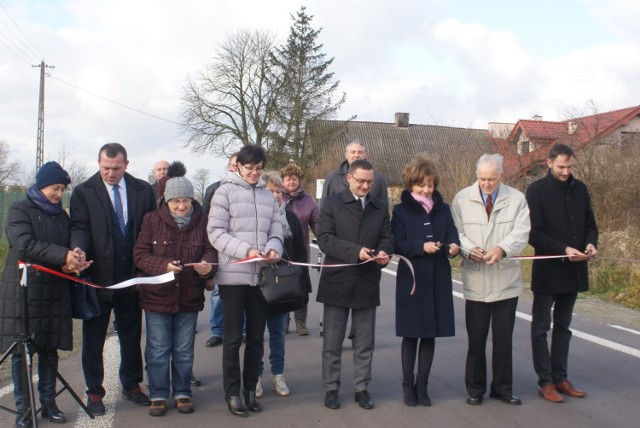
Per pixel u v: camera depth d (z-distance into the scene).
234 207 5.05
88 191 4.99
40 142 33.78
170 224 4.96
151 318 4.97
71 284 4.76
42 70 33.88
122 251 5.05
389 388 5.73
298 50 40.28
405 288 5.20
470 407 5.20
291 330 8.16
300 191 7.61
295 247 5.94
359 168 5.10
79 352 6.93
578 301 10.27
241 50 39.28
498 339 5.26
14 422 4.59
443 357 6.80
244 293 5.02
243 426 4.75
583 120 18.36
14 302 4.48
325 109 39.91
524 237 5.14
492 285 5.17
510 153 20.92
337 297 5.15
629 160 16.97
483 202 5.28
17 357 4.59
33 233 4.52
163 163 8.84
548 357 5.46
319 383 5.90
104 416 4.94
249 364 5.10
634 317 9.05
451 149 24.36
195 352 7.02
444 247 5.25
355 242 5.12
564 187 5.43
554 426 4.76
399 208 5.32
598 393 5.55
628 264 11.08
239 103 39.78
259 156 5.07
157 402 4.98
